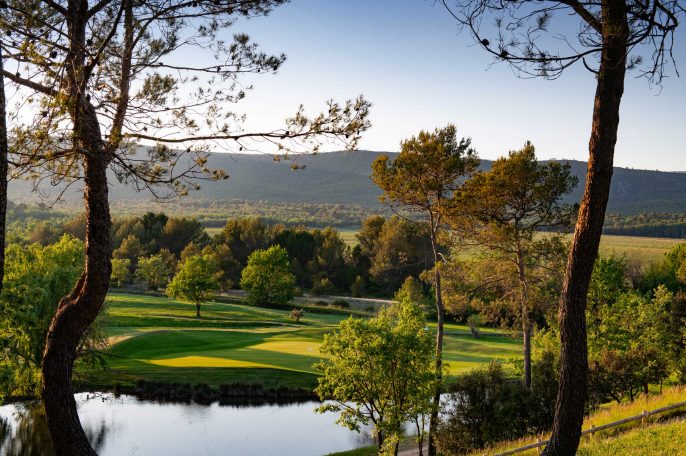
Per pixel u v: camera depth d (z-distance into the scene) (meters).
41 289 35.31
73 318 9.92
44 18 9.40
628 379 31.06
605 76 9.66
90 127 9.30
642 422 19.17
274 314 86.69
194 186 10.02
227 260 108.25
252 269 94.69
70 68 8.95
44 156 8.53
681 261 87.25
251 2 10.11
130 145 9.91
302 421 36.06
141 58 10.30
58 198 9.37
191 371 45.25
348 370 26.30
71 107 8.32
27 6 9.13
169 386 41.72
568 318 10.25
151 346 55.78
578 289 10.19
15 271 37.81
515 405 25.14
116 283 106.12
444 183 29.28
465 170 29.17
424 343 26.19
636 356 32.59
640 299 44.22
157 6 9.75
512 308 32.47
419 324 27.25
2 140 8.09
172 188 9.92
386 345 25.48
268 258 94.25
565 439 10.21
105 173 9.78
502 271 31.69
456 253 31.58
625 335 41.41
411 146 28.94
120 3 10.09
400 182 29.12
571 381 10.18
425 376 26.14
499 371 27.22
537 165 29.84
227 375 44.44
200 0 9.88
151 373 44.66
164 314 78.81
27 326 35.22
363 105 9.90
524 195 29.94
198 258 82.19
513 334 33.75
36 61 8.48
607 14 9.01
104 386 41.91
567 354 10.23
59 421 9.72
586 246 10.07
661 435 15.71
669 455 13.74
